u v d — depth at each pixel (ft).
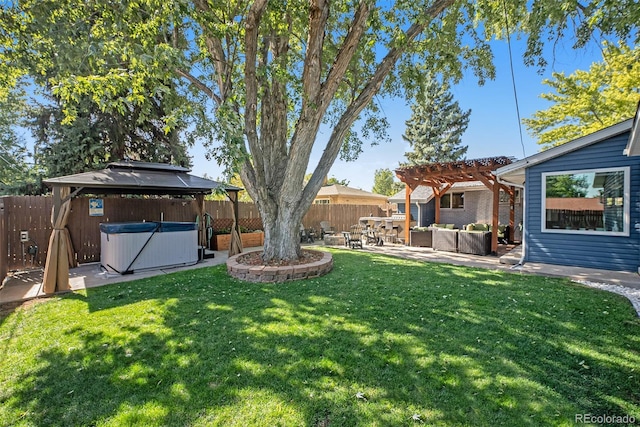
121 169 23.81
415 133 80.18
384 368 8.27
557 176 21.70
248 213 38.88
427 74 25.16
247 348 9.45
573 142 20.67
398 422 6.26
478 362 8.55
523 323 11.30
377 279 17.95
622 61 31.55
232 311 12.69
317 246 35.09
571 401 6.89
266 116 21.21
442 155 76.38
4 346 9.82
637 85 32.68
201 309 12.96
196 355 9.05
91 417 6.53
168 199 30.40
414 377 7.84
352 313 12.34
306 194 20.48
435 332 10.53
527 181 23.02
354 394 7.17
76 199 24.70
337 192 65.16
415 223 47.42
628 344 9.62
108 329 11.00
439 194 40.78
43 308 13.44
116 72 13.58
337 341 9.86
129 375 8.06
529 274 19.47
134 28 14.29
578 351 9.17
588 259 20.53
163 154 36.52
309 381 7.70
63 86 14.06
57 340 10.16
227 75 17.12
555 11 18.35
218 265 23.25
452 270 20.63
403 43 15.98
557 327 10.93
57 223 16.35
